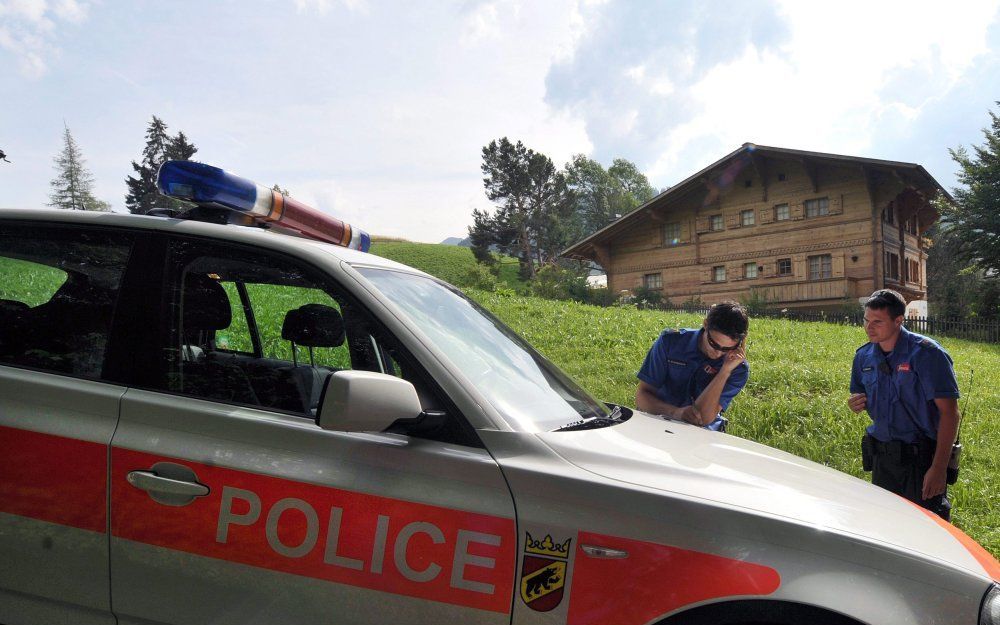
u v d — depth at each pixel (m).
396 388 2.04
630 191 106.69
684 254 37.28
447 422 2.22
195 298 2.51
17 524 2.31
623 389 10.02
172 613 2.19
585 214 104.00
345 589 2.09
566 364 12.02
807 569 1.97
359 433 2.22
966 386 11.11
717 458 2.52
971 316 34.81
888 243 33.91
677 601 1.95
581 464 2.19
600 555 2.01
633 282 39.25
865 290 31.75
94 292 2.52
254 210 2.70
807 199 33.41
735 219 35.62
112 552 2.24
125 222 2.60
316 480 2.15
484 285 37.06
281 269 2.50
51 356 2.47
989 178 35.50
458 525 2.08
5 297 2.59
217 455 2.22
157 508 2.22
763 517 2.06
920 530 2.29
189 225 2.56
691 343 4.32
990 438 7.93
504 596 2.03
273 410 2.33
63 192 104.50
